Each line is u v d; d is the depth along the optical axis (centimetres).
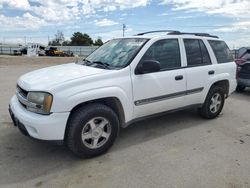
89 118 346
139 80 392
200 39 498
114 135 378
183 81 450
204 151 388
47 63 2231
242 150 393
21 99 352
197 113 568
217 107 543
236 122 526
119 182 305
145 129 476
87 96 337
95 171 329
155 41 422
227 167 341
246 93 845
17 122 352
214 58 514
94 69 383
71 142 340
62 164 346
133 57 395
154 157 368
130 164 347
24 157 362
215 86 520
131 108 391
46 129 317
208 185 301
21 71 1423
